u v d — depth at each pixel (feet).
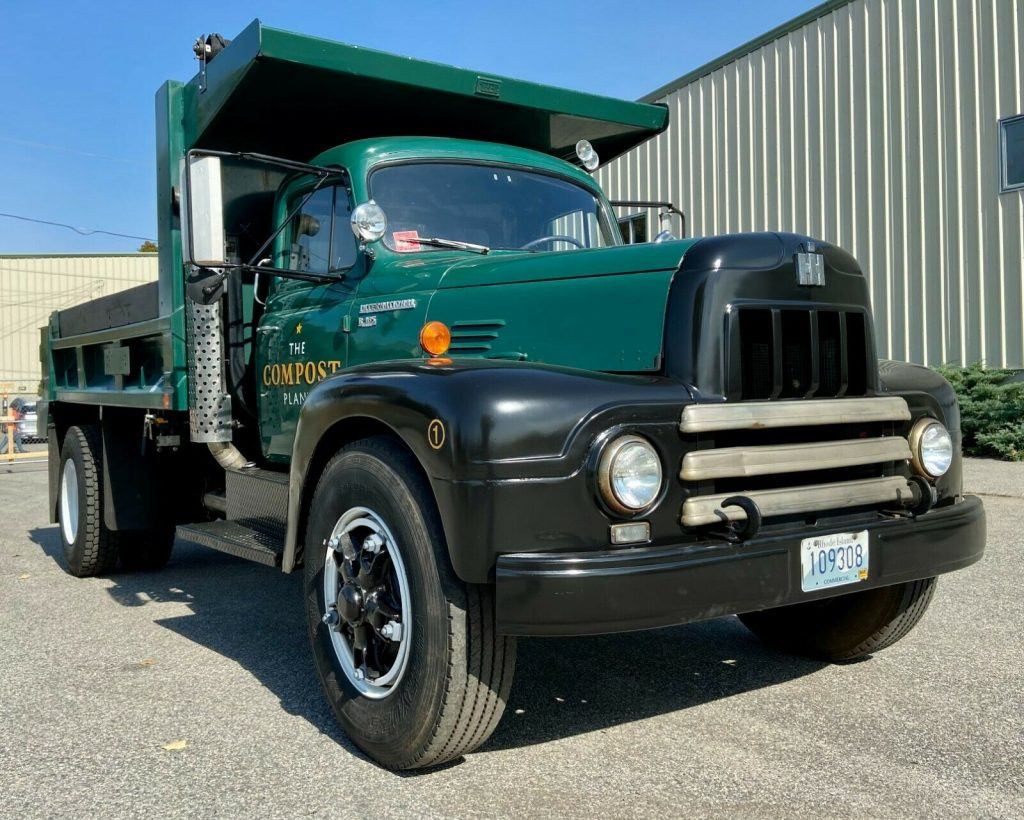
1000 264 35.70
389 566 9.97
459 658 8.95
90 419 21.61
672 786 9.20
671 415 9.07
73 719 11.30
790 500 9.45
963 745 10.09
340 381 10.42
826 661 13.26
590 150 16.37
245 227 16.94
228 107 15.02
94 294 103.96
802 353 10.32
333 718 11.30
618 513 8.75
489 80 15.10
